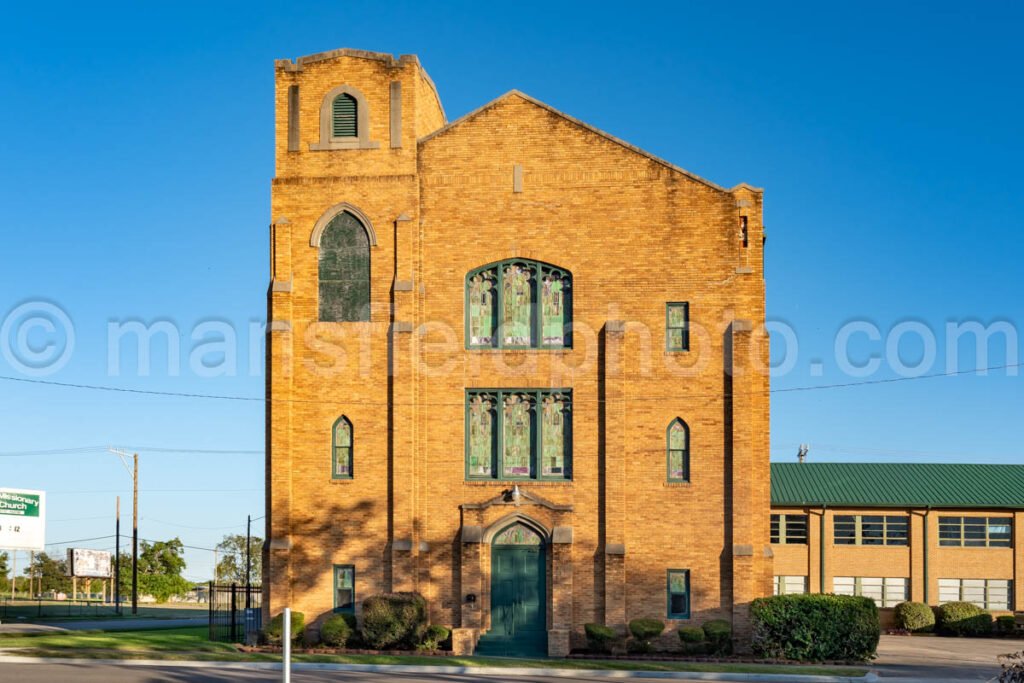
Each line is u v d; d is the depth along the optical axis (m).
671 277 33.47
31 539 46.75
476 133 34.41
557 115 34.19
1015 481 56.00
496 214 34.09
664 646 32.09
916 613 51.72
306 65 34.91
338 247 34.25
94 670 26.88
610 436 32.81
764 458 32.91
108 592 114.44
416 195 34.19
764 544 32.62
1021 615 50.91
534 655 32.19
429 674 27.31
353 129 34.69
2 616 56.12
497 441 33.47
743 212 33.56
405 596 31.86
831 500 54.28
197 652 30.81
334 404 33.66
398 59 34.72
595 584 32.59
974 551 53.91
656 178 33.75
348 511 33.25
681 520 32.62
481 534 32.72
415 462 33.28
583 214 33.84
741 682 27.39
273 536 33.16
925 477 56.50
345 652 31.34
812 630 31.23
